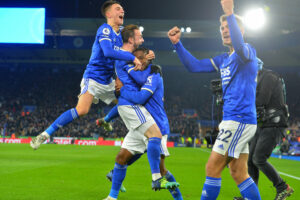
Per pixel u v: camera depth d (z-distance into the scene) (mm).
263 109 4500
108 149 22422
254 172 4957
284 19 30562
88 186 6227
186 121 36281
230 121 3387
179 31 3865
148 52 4352
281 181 4727
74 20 35312
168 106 41000
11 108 39500
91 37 37406
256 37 36438
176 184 3783
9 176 7445
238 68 3400
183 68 45344
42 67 46375
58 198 4988
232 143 3377
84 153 17516
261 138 4715
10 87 43438
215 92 4238
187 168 10594
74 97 42344
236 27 3176
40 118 36781
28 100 41375
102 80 4773
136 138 4328
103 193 5488
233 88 3432
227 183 7109
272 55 40031
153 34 39188
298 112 39156
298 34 34094
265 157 4652
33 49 40625
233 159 3689
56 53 42062
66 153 17078
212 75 45156
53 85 44031
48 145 27391
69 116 4504
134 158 4602
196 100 43125
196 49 37156
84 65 46562
